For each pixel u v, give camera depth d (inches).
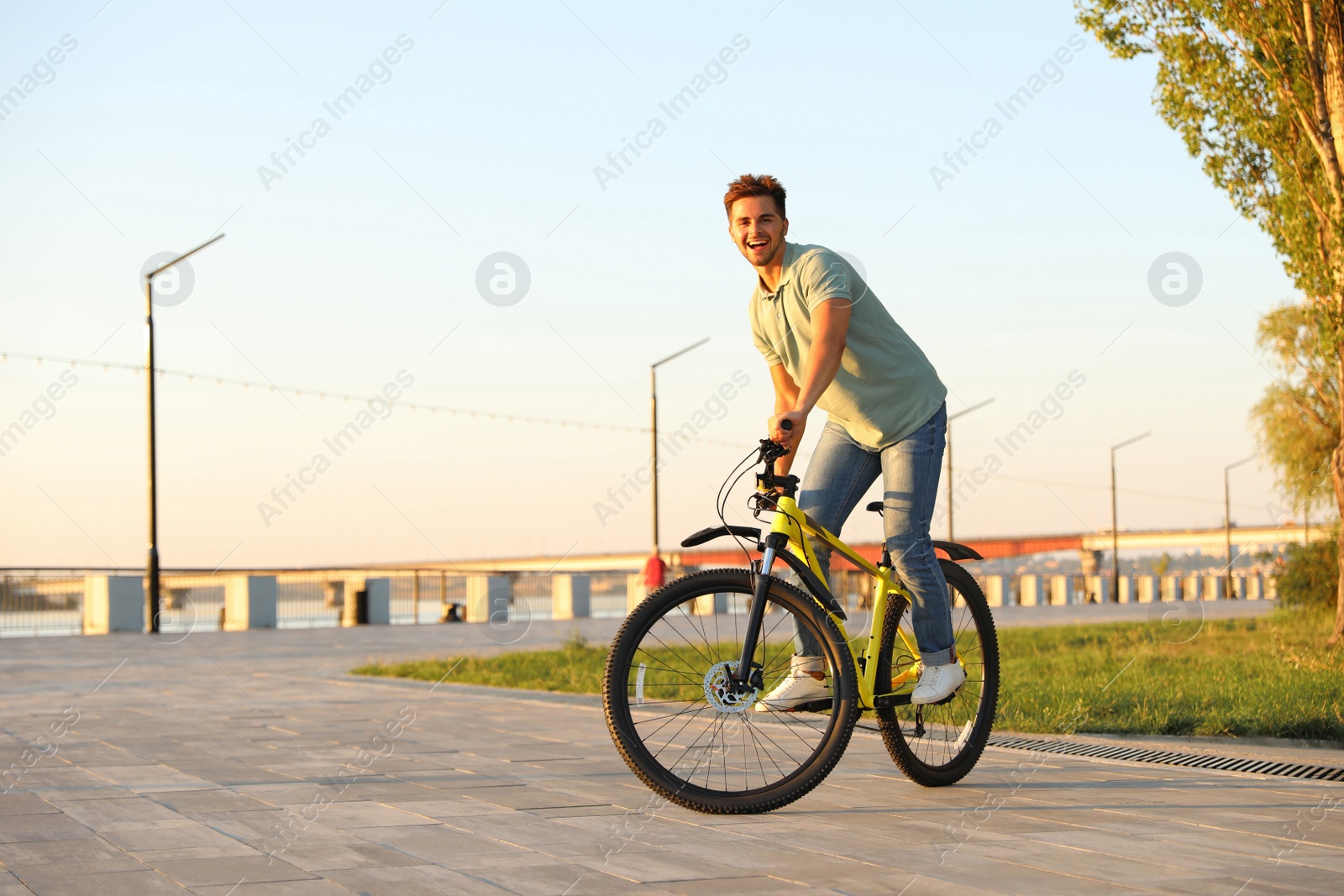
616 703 137.9
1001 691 282.5
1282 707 236.1
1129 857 112.6
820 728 148.6
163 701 291.7
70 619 817.5
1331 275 415.2
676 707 145.0
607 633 722.2
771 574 143.6
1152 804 143.1
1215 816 134.1
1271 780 164.1
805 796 147.9
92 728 228.7
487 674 380.8
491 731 221.5
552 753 189.6
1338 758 187.0
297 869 108.4
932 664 153.8
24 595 801.6
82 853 115.7
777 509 146.2
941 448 157.0
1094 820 132.1
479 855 114.4
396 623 1032.2
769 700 145.1
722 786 142.9
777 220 154.9
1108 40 446.3
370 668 409.4
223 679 370.6
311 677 382.0
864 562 154.6
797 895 98.0
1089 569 2361.0
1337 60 405.4
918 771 155.3
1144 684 293.3
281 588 983.0
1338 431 762.8
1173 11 437.7
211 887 101.7
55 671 410.9
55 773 169.6
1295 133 431.5
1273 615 697.6
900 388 155.2
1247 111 431.8
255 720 243.9
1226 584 1651.1
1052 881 102.9
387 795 149.6
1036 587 1536.7
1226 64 432.1
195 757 185.6
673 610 142.7
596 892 99.3
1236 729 225.1
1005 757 189.6
